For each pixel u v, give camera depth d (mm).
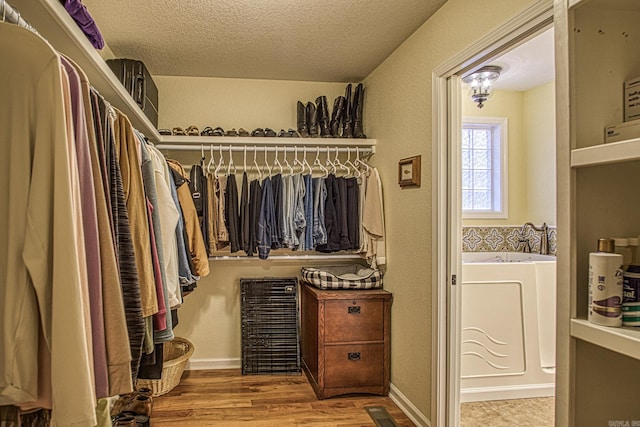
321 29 2568
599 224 983
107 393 973
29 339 804
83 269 895
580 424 966
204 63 3191
